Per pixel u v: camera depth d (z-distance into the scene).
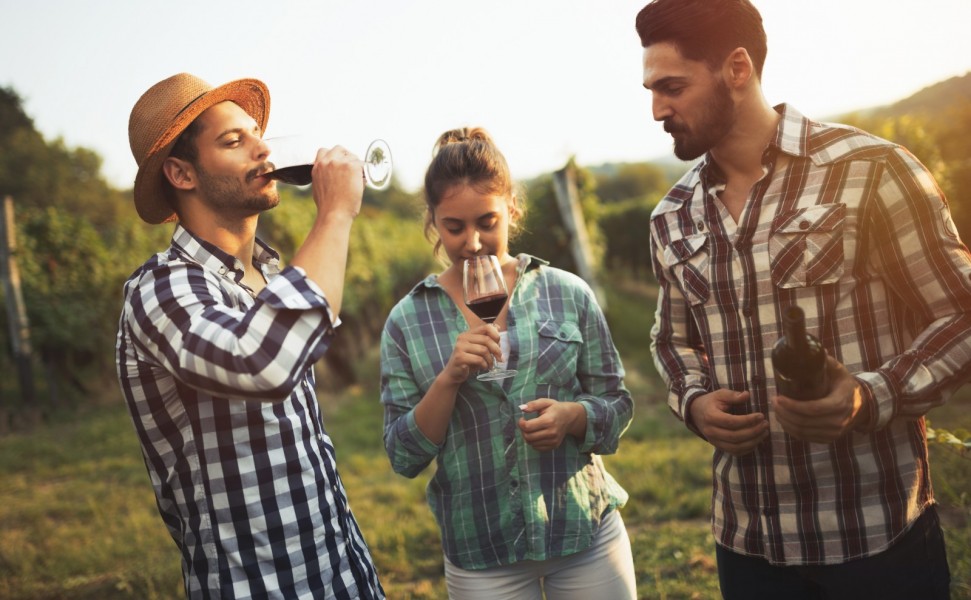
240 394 1.41
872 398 1.55
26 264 11.57
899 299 1.72
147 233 13.73
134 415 1.59
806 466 1.70
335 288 1.50
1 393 12.20
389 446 2.03
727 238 1.79
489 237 2.00
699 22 1.64
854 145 1.67
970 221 6.89
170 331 1.47
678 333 2.04
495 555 1.99
